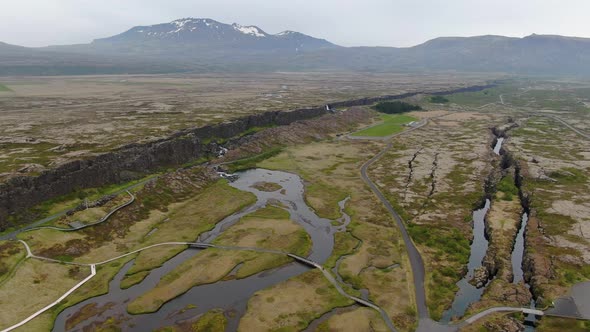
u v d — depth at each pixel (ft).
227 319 212.23
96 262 265.75
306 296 231.50
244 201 380.99
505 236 299.38
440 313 217.36
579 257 262.47
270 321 209.87
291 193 408.05
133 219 327.06
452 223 324.80
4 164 342.23
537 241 286.46
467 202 367.86
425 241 297.12
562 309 213.25
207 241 301.63
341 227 327.88
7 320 205.46
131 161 407.85
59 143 432.66
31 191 307.37
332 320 211.61
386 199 385.29
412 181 431.43
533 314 212.84
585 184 402.93
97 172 367.25
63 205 321.93
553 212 333.62
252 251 283.59
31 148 408.46
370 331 203.82
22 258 252.62
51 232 284.41
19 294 224.12
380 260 271.28
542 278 240.73
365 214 349.41
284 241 298.97
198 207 366.22
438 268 261.65
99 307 220.64
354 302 226.99
